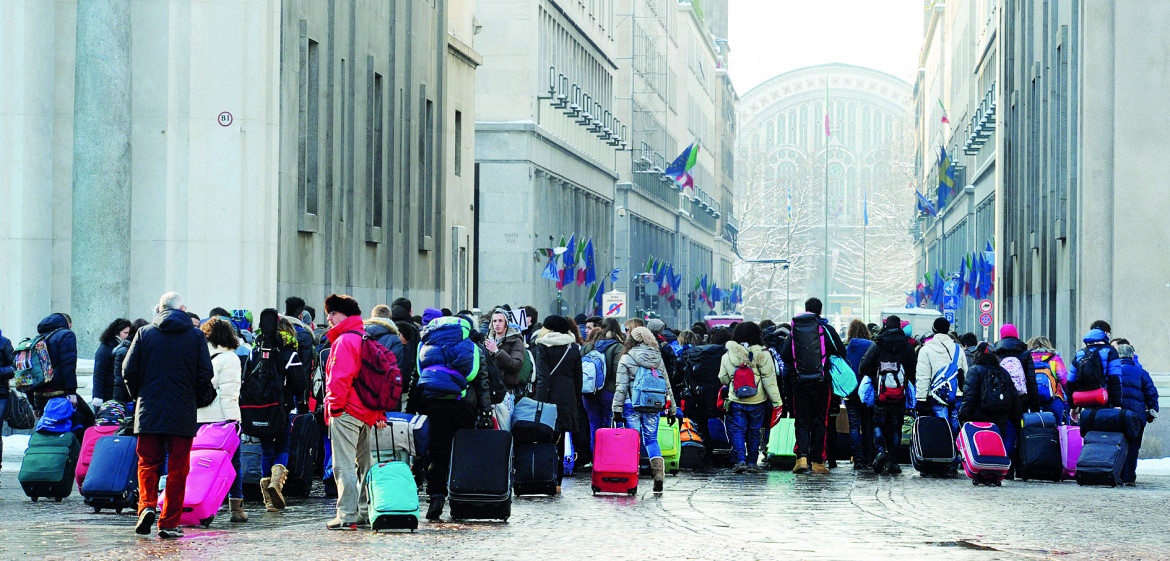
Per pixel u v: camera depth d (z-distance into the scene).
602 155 101.38
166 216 33.94
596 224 99.00
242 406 18.78
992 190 87.50
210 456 17.22
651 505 20.20
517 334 19.89
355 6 44.25
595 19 99.62
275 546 14.82
